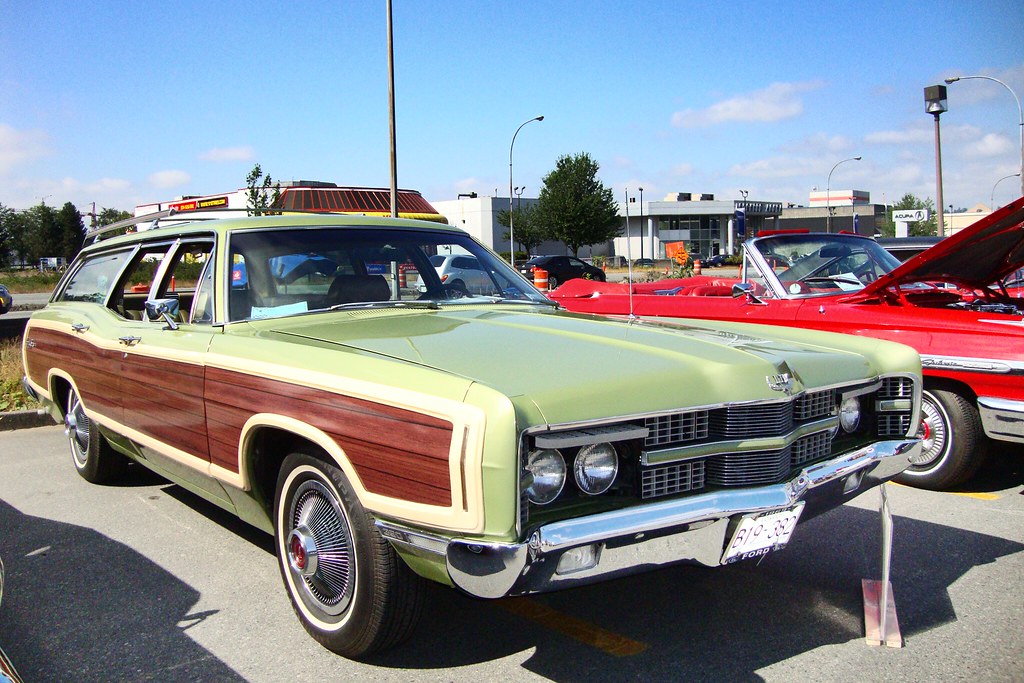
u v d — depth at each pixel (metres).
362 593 2.78
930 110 19.03
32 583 3.79
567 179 59.22
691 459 2.70
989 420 4.77
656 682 2.86
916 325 5.04
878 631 3.18
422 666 2.98
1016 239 4.99
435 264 4.21
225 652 3.11
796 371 2.99
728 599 3.56
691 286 8.17
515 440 2.32
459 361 2.77
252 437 3.16
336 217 4.14
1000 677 2.86
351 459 2.69
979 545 4.18
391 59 18.86
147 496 5.11
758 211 71.31
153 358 3.82
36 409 7.50
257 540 4.32
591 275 32.31
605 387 2.57
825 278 6.36
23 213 75.06
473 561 2.39
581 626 3.30
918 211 35.78
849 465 3.09
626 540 2.54
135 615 3.44
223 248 3.73
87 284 5.11
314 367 2.90
